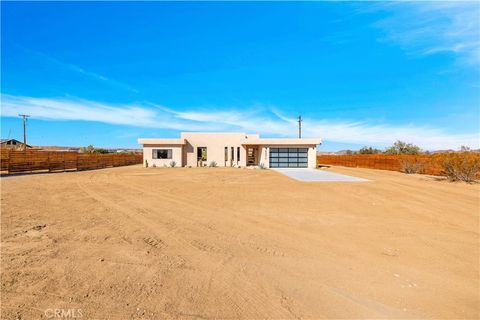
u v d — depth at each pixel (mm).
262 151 33438
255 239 6422
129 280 4301
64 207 9781
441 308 3602
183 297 3818
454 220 8289
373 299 3812
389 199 11758
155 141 35062
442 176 22656
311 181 18641
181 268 4793
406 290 4070
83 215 8602
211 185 16359
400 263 5074
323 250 5730
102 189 14500
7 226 7160
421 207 10141
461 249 5816
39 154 26516
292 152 33719
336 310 3537
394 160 29953
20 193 12758
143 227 7324
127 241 6176
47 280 4242
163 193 13219
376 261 5164
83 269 4664
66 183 17047
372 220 8250
